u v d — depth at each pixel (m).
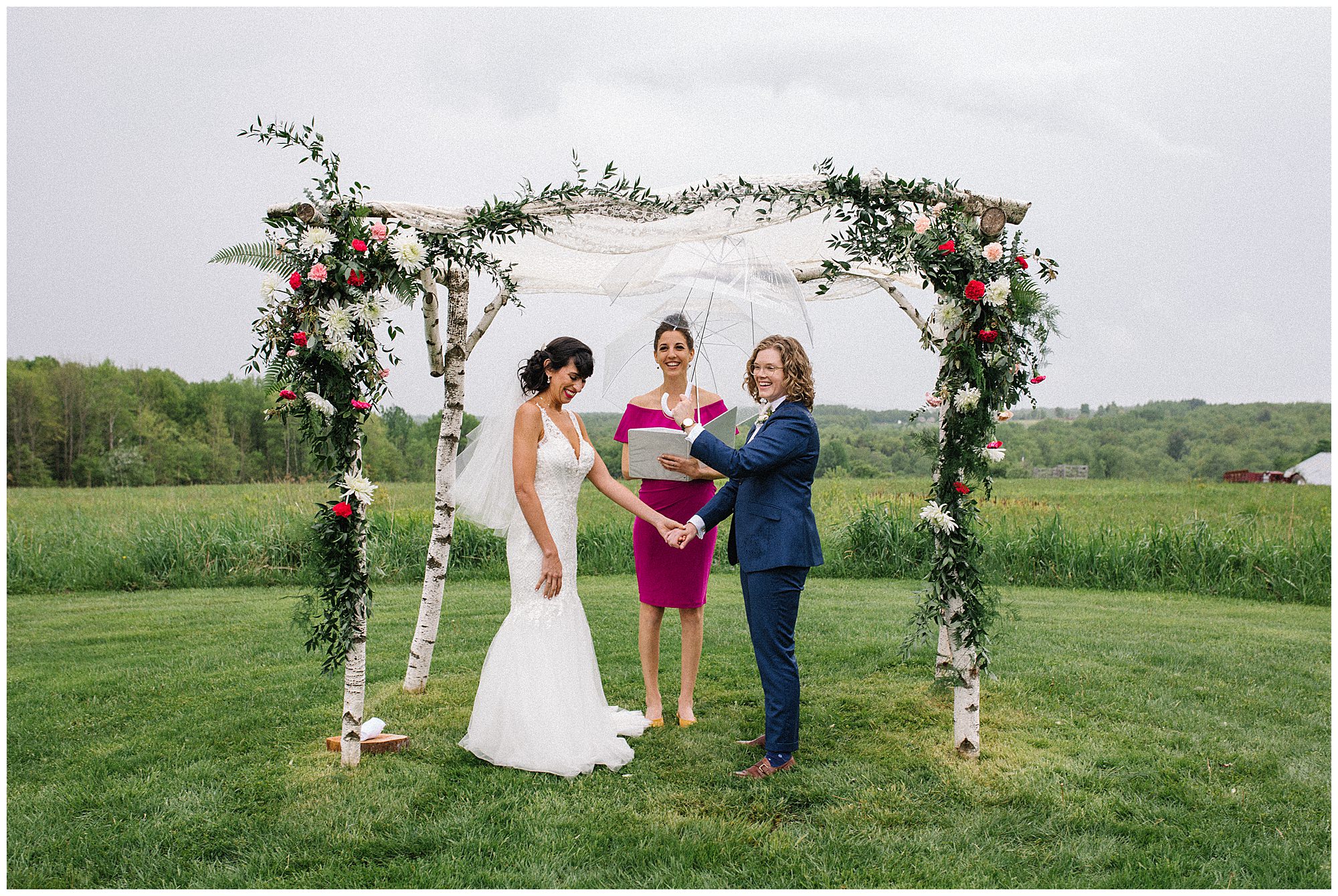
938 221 3.45
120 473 39.53
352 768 3.48
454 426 4.53
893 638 5.90
